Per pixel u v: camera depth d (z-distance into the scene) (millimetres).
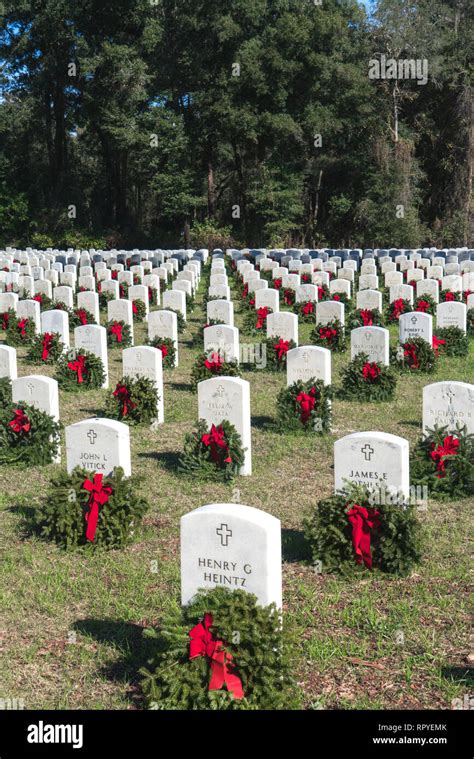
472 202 63156
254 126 60344
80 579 8656
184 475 11945
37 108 69688
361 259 44875
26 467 12531
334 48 62938
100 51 60344
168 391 17547
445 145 65562
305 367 14945
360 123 63500
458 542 9531
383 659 7070
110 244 68438
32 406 12781
